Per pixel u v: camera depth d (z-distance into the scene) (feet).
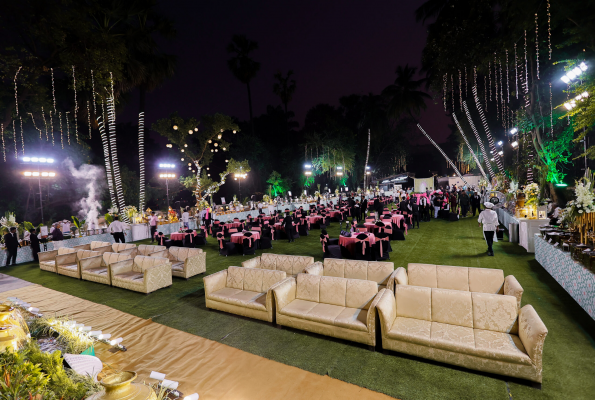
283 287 18.70
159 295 25.12
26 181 71.87
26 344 11.01
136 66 58.65
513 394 11.94
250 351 15.88
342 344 16.22
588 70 33.45
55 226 44.96
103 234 48.78
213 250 42.75
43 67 44.80
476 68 67.15
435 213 63.10
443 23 70.69
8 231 41.39
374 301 15.47
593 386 12.21
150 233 55.42
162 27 65.10
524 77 63.00
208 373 14.12
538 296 21.27
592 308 17.51
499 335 14.01
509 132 72.59
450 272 18.26
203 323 19.48
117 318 20.83
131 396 8.06
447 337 13.96
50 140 65.82
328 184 141.79
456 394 12.07
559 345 15.29
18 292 27.35
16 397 7.72
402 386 12.67
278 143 153.38
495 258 31.19
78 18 42.73
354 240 33.73
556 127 60.34
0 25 40.52
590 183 23.48
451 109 90.68
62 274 32.40
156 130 73.72
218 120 80.33
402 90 130.11
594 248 19.29
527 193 37.35
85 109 59.36
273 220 49.32
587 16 35.09
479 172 129.90
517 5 43.45
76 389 9.25
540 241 28.32
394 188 119.85
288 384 13.11
